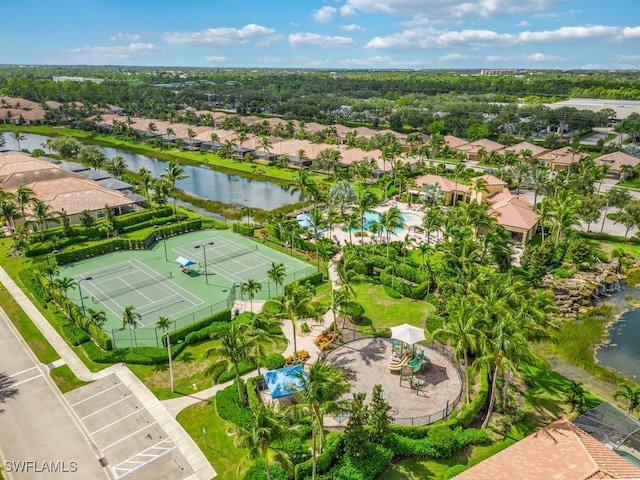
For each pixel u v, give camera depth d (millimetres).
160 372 51875
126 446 41219
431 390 49062
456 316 44656
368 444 39594
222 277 76875
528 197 121875
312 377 34438
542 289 72062
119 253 87500
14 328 60188
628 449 37875
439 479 37781
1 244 89750
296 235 91000
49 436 42375
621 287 76062
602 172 118312
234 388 47719
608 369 54312
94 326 57031
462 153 168500
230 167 164375
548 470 32188
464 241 67625
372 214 103812
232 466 39031
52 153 174375
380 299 69875
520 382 50875
